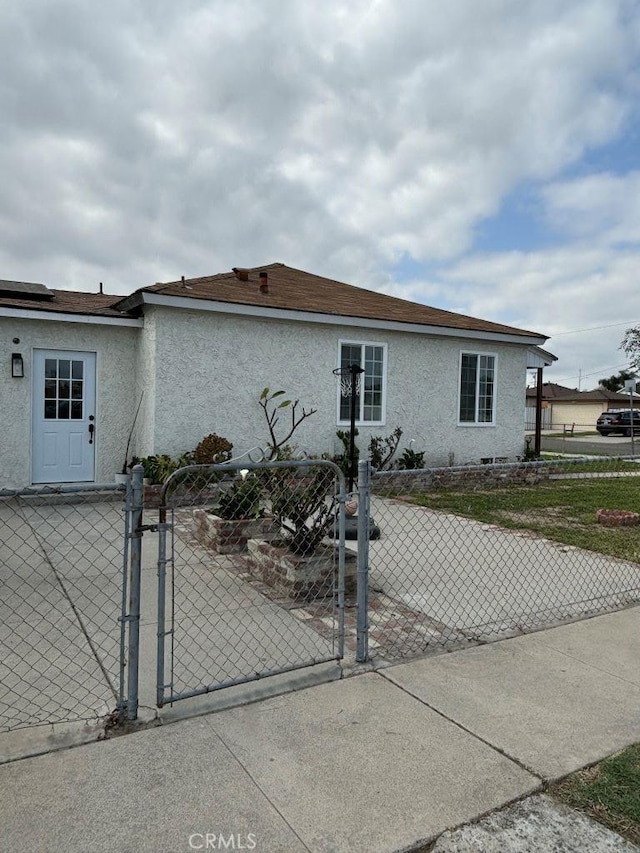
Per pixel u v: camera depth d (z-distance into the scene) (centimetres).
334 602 445
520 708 292
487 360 1330
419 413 1221
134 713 272
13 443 911
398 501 946
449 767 240
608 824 210
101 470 991
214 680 315
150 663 338
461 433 1287
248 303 974
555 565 579
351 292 1434
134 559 277
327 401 1098
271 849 193
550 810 216
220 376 985
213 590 476
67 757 242
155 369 928
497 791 225
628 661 355
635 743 261
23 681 312
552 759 247
